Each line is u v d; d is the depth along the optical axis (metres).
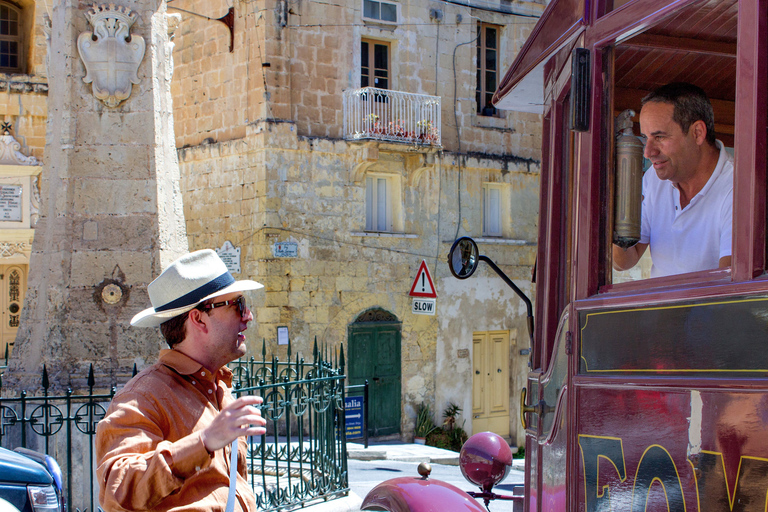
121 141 7.63
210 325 3.06
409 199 19.97
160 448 2.54
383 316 19.48
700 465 2.54
